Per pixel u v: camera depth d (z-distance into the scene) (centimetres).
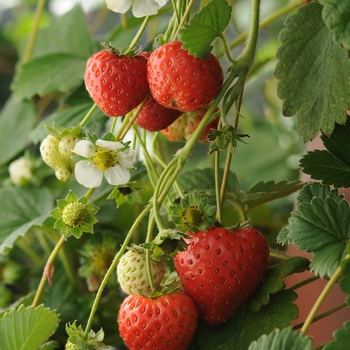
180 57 39
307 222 38
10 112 68
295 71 41
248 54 40
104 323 57
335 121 40
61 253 58
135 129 43
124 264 40
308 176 49
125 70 40
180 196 44
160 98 40
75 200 40
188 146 39
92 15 97
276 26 79
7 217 58
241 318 41
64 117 54
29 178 59
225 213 60
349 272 35
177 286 42
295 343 34
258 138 81
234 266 40
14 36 103
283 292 41
